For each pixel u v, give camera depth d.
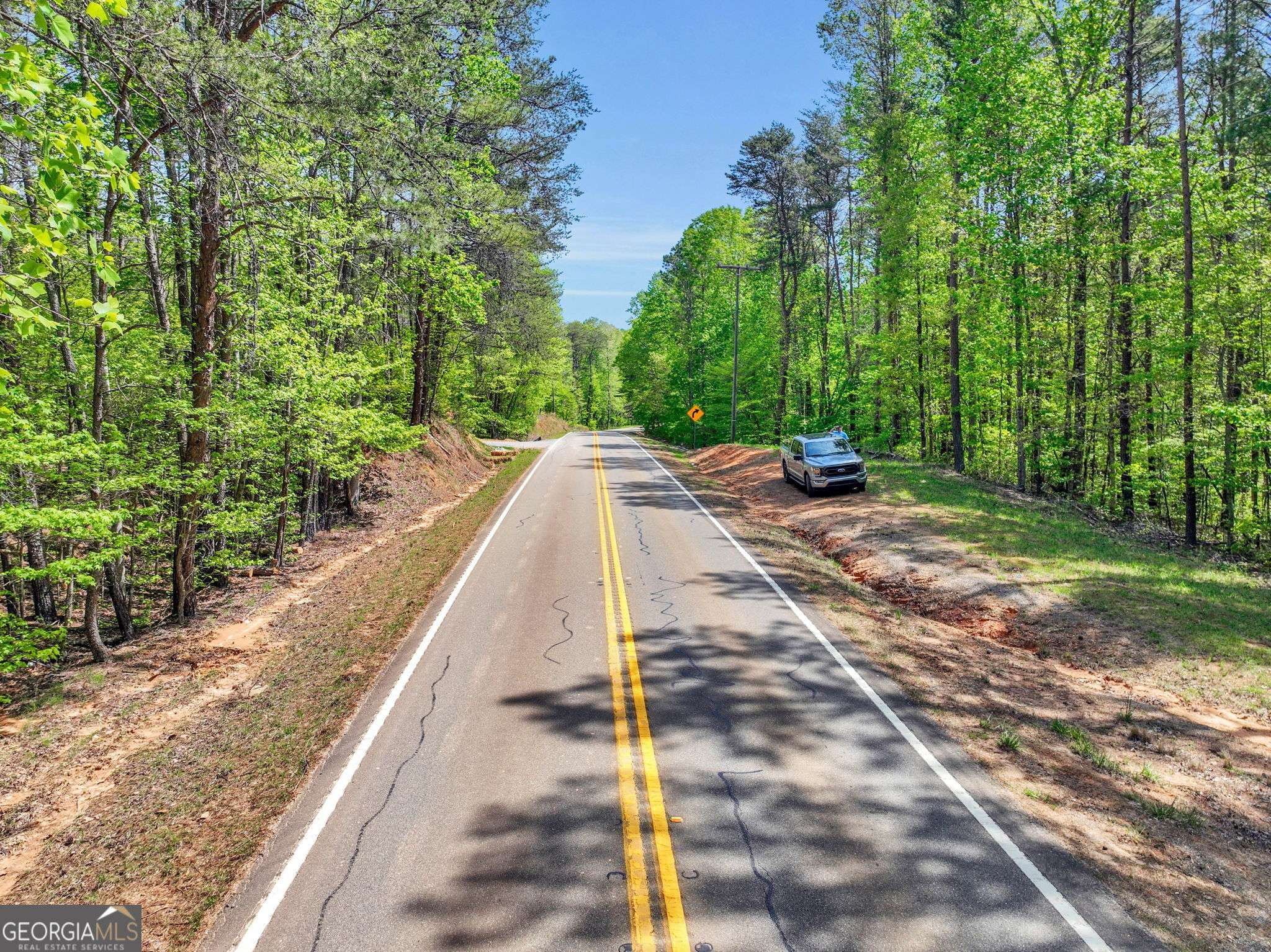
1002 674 9.08
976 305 22.53
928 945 4.30
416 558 15.30
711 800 5.91
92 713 9.11
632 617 10.78
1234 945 4.35
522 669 8.81
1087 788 6.27
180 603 12.63
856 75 28.03
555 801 5.90
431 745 6.91
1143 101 22.77
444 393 34.34
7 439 8.24
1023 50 19.09
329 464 17.12
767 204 40.00
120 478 10.73
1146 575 12.60
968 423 31.41
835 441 22.78
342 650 9.91
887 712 7.58
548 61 24.02
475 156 19.30
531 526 17.98
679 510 20.36
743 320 48.53
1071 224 19.55
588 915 4.58
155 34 7.48
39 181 3.69
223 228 11.89
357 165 10.42
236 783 6.50
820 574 13.63
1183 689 8.77
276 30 9.89
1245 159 18.03
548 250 30.42
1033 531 15.84
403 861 5.15
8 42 4.24
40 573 9.05
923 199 23.62
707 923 4.49
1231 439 16.95
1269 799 6.43
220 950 4.37
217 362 12.35
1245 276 16.50
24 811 6.92
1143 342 18.25
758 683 8.36
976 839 5.38
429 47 11.13
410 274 20.69
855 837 5.39
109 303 3.92
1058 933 4.40
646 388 67.25
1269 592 12.29
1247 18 17.89
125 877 5.21
